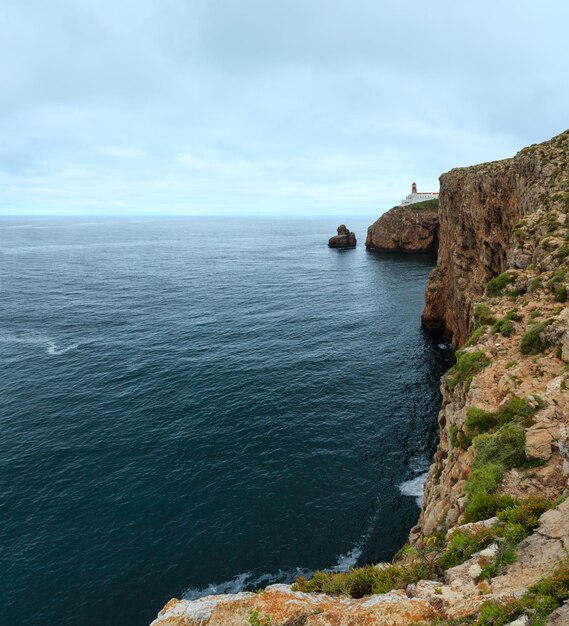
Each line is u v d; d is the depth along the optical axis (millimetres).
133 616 21688
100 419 38656
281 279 110000
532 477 11555
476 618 6734
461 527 9766
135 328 65625
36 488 29891
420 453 33875
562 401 13547
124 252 185375
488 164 50875
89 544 25547
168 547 25422
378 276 110625
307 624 7398
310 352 55156
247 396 42938
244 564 24484
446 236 61156
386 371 49062
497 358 18047
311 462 32781
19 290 94625
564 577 6488
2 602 22219
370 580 9016
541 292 21062
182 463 32594
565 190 28734
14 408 40625
